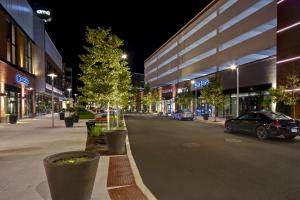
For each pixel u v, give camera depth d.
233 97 33.62
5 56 27.30
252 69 29.42
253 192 5.47
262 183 6.09
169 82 62.16
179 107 53.88
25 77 33.81
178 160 8.59
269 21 27.47
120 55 14.67
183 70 52.38
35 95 41.56
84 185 3.95
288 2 23.16
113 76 14.22
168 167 7.64
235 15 33.75
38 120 29.73
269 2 27.73
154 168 7.53
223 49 37.12
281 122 13.02
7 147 10.26
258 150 10.44
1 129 18.23
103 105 14.83
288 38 22.97
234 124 16.22
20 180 5.88
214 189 5.67
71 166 3.81
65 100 86.88
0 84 24.78
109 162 7.81
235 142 12.66
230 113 34.31
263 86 27.09
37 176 6.19
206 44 41.94
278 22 24.33
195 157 9.07
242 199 5.08
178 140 13.45
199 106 44.41
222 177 6.60
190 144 12.03
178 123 26.81
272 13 26.94
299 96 20.09
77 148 10.03
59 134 14.81
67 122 19.84
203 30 42.97
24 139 12.64
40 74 43.97
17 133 15.48
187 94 43.69
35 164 7.39
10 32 29.27
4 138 13.07
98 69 13.88
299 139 13.70
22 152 9.20
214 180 6.34
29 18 38.75
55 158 4.29
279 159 8.72
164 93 66.69
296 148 10.91
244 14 32.88
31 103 38.94
